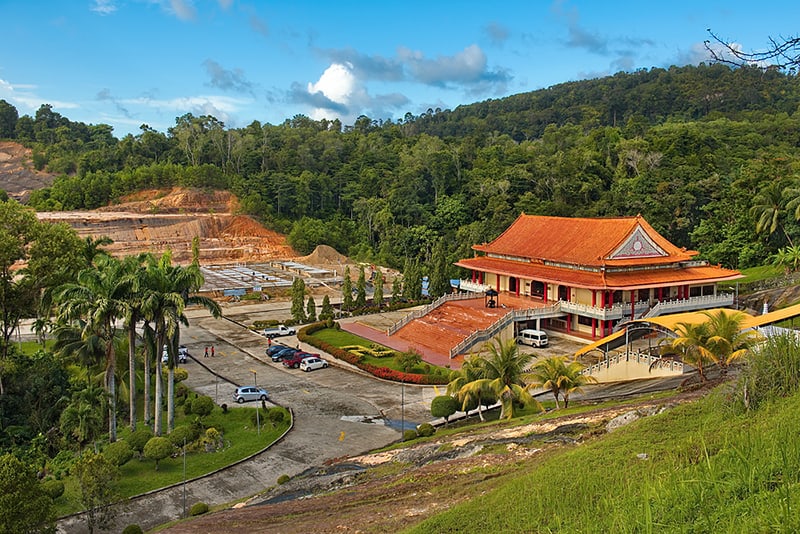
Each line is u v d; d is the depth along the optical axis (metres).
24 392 49.34
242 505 31.78
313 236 153.62
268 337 73.25
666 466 18.70
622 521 15.15
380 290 94.12
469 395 41.28
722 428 21.05
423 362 59.75
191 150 184.25
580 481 19.72
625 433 24.03
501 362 40.97
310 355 61.88
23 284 56.41
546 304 71.88
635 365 48.25
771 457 15.44
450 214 151.00
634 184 127.69
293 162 180.88
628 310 65.19
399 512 23.80
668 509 15.13
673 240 117.44
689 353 39.06
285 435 42.84
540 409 42.41
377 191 172.00
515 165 163.00
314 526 24.12
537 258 75.38
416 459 33.84
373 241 160.75
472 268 82.56
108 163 182.50
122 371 49.59
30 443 44.78
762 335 38.88
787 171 103.81
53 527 26.73
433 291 96.69
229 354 66.88
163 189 164.38
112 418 42.50
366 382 55.72
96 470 30.09
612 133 172.38
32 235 56.72
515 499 20.14
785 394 22.11
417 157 172.50
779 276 82.50
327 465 36.62
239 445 41.31
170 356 43.41
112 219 144.00
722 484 15.28
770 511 12.80
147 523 31.66
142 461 39.22
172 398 44.03
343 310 89.88
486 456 30.23
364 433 42.84
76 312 42.09
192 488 35.59
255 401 50.50
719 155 146.88
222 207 162.12
